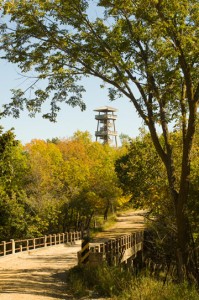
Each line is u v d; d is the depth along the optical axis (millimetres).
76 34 17328
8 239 39406
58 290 14859
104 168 61312
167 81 15773
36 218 39781
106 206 66875
